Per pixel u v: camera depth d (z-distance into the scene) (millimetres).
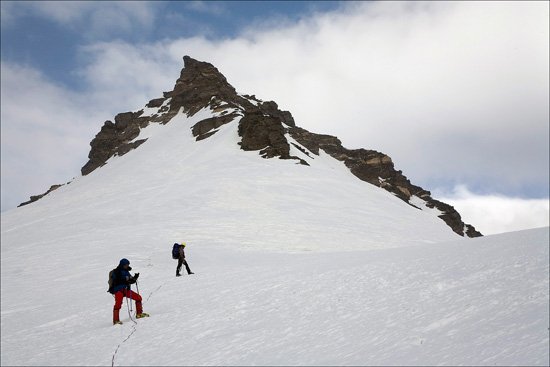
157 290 18828
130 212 56406
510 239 10992
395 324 7676
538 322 6066
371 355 6543
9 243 50969
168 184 72500
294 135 135125
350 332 7875
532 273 7984
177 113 147000
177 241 40375
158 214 53719
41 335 13719
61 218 59875
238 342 8789
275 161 84688
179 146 108688
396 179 136250
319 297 10703
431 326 7137
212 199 59250
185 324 11312
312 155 119062
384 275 10969
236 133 101125
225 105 127000
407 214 65125
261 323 9852
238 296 13219
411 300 8695
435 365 5664
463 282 8719
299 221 50594
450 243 14008
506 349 5547
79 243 40094
